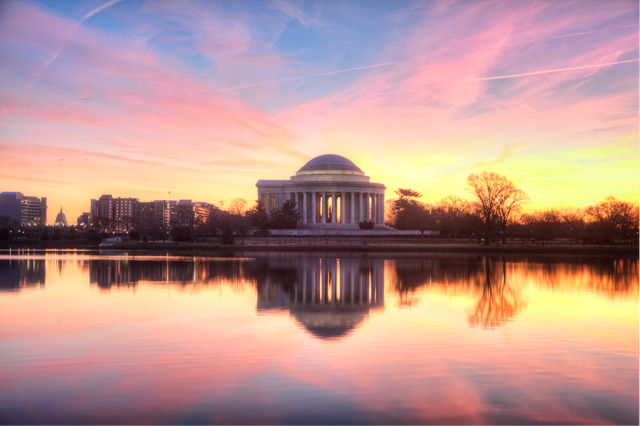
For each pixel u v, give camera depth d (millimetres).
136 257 112312
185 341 30969
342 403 21531
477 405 21438
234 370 25422
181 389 22906
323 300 47250
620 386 23531
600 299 48375
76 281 61812
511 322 36938
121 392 22547
